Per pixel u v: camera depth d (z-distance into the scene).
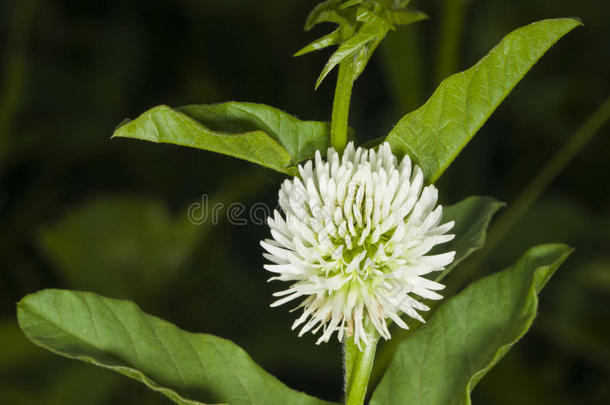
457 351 0.32
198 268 0.47
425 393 0.32
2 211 0.53
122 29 0.59
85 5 0.59
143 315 0.32
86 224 0.48
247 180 0.47
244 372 0.32
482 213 0.33
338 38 0.30
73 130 0.54
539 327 0.44
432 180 0.31
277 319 0.44
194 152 0.53
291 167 0.31
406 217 0.30
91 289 0.47
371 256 0.30
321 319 0.30
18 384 0.42
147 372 0.31
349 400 0.31
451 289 0.39
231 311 0.36
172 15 0.59
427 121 0.31
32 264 0.52
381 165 0.30
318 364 0.43
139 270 0.47
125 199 0.48
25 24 0.52
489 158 0.53
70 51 0.59
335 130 0.31
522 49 0.30
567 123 0.53
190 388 0.31
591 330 0.43
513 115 0.54
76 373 0.42
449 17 0.41
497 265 0.46
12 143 0.52
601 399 0.43
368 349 0.31
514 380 0.42
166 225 0.48
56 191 0.54
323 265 0.30
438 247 0.33
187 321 0.45
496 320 0.32
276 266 0.30
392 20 0.29
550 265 0.31
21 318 0.32
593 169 0.51
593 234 0.47
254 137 0.30
